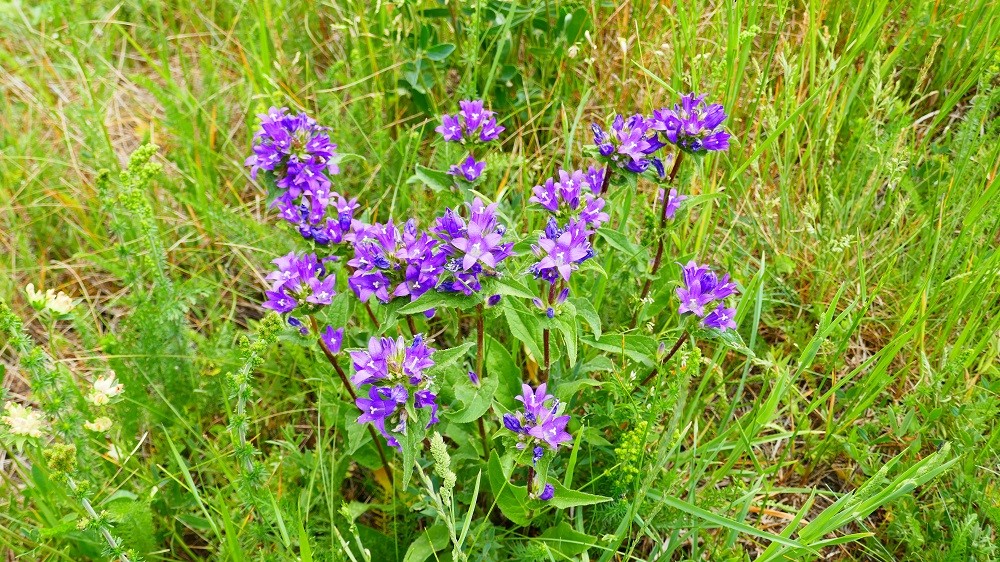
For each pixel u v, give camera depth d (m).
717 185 0.63
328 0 0.77
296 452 0.49
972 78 0.62
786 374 0.47
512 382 0.49
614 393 0.49
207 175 0.67
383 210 0.65
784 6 0.65
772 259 0.61
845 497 0.41
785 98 0.59
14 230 0.64
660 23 0.69
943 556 0.45
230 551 0.43
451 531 0.38
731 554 0.46
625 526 0.43
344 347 0.53
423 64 0.70
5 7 0.77
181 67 0.78
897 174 0.56
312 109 0.73
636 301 0.52
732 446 0.50
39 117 0.73
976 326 0.52
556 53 0.69
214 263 0.62
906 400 0.51
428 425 0.41
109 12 0.80
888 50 0.70
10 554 0.47
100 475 0.48
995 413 0.50
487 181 0.62
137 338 0.53
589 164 0.66
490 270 0.39
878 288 0.51
